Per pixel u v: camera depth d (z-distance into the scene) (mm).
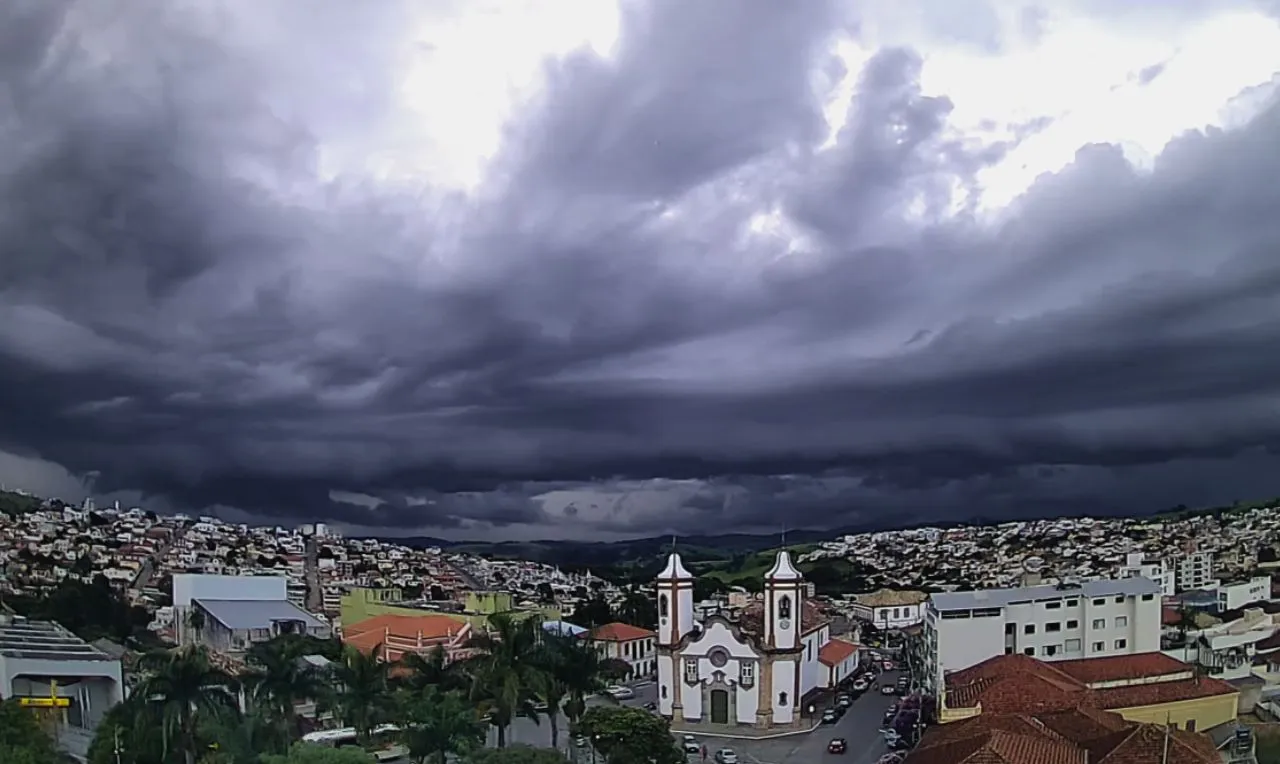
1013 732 60250
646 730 77062
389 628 122812
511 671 76625
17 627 104500
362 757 60719
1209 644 103062
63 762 63562
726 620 105812
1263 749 74000
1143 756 56188
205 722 63344
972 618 105875
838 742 91312
